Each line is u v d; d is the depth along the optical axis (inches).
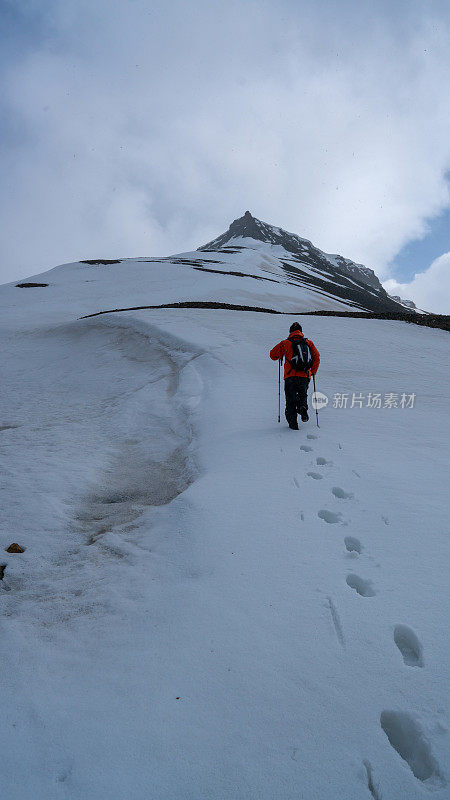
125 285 1983.3
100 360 648.4
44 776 80.7
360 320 906.7
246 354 546.3
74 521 197.8
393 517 177.0
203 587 138.6
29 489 225.9
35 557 164.7
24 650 115.8
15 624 127.2
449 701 95.0
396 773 81.0
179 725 90.7
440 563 144.9
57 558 165.9
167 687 100.9
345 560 148.9
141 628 122.6
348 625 118.0
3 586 147.7
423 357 623.8
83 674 106.6
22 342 892.6
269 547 158.2
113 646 116.3
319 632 115.8
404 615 121.6
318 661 106.3
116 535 182.2
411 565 144.6
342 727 89.7
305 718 91.7
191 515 188.5
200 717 92.4
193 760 83.2
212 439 298.7
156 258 3171.8
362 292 4483.3
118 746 86.4
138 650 113.8
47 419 413.4
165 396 444.8
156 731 89.4
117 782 79.4
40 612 133.2
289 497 198.2
